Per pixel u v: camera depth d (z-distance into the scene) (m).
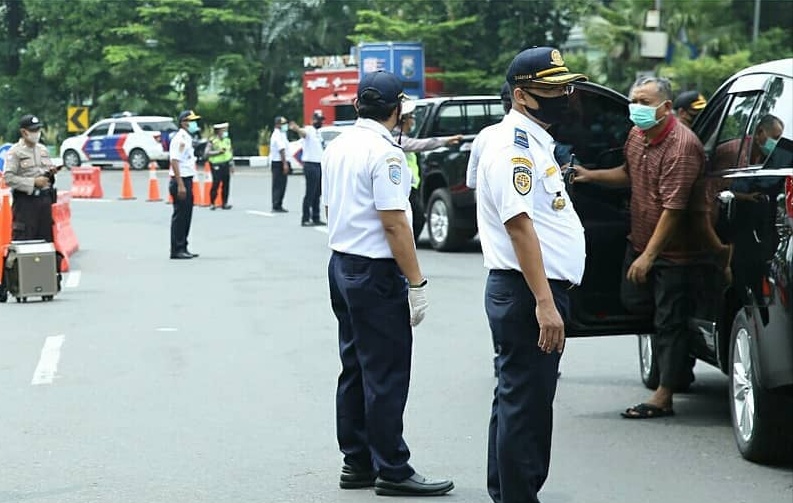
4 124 85.12
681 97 15.00
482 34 66.50
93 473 9.96
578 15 60.00
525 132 7.50
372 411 9.20
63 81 84.00
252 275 23.11
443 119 26.38
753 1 55.94
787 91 10.24
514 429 7.73
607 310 12.03
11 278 19.94
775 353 9.44
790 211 9.27
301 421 11.67
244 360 14.73
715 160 11.41
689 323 11.61
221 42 81.19
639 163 11.52
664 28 49.28
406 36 66.00
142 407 12.27
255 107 83.25
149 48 79.25
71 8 80.75
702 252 11.16
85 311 18.81
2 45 86.62
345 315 9.48
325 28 81.56
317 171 33.22
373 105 9.08
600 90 12.11
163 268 24.42
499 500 8.30
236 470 10.03
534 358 7.65
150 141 66.56
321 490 9.49
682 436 11.12
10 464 10.25
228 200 43.66
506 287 7.62
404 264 8.98
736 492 9.38
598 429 11.40
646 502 9.14
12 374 13.99
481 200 7.69
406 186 9.05
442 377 13.67
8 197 21.12
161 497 9.30
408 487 9.28
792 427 9.80
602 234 11.94
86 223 36.12
